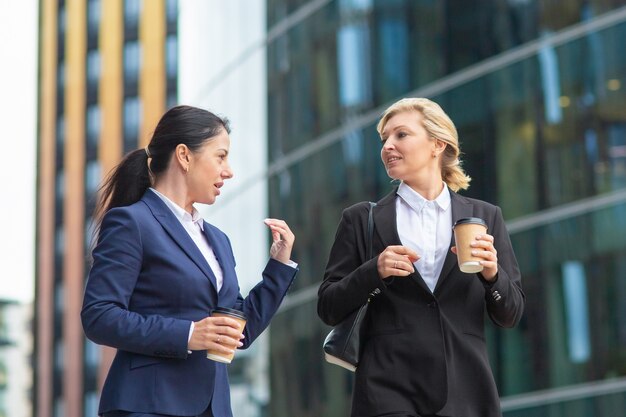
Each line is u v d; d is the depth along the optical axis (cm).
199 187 559
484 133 1552
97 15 6881
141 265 540
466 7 1600
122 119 6681
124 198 566
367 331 575
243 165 2134
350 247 590
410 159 588
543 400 1435
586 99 1456
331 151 1797
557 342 1438
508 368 1475
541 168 1485
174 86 6556
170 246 545
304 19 1914
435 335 561
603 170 1431
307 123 1878
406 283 568
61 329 6794
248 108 2130
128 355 530
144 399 521
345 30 1789
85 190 6775
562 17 1491
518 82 1522
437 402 554
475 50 1580
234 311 515
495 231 588
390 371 561
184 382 529
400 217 588
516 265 586
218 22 2359
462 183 607
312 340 1816
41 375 6856
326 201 1803
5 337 7944
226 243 573
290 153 1936
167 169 561
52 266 6894
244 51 2161
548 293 1459
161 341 516
